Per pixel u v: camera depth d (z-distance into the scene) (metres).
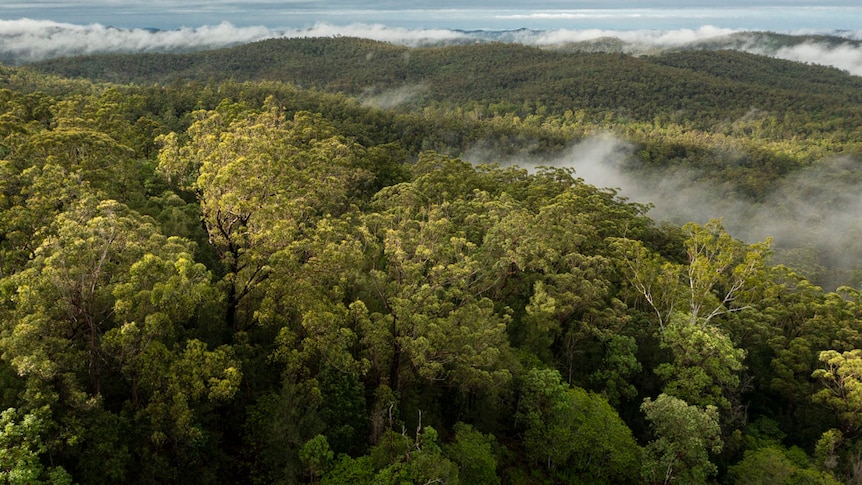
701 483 30.89
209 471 22.62
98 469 19.16
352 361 25.47
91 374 21.09
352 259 29.52
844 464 35.59
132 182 41.94
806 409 40.09
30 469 16.11
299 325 27.25
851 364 36.41
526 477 31.55
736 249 49.25
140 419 21.20
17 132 41.94
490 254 39.62
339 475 22.19
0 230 26.34
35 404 17.86
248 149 39.72
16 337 17.94
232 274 27.41
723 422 37.97
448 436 30.66
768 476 32.47
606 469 31.92
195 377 21.02
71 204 27.70
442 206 48.72
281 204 30.50
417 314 26.78
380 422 25.27
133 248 22.47
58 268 19.81
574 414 31.45
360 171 59.62
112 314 22.59
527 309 36.50
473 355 27.56
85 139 38.94
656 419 32.72
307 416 23.64
